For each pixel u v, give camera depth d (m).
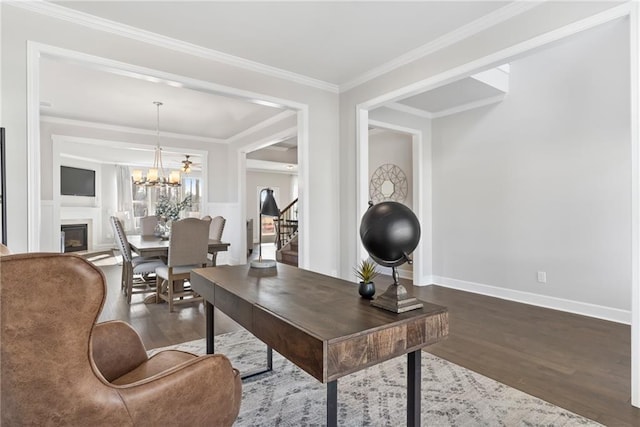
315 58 3.45
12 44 2.45
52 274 0.92
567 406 1.98
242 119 5.66
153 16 2.71
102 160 9.48
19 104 2.47
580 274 3.69
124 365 1.54
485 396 2.08
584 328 3.25
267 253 9.01
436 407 1.96
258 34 2.98
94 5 2.56
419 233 1.38
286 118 5.36
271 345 1.35
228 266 2.42
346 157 4.17
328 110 4.18
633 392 2.00
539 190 4.01
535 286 4.06
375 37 3.02
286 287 1.79
